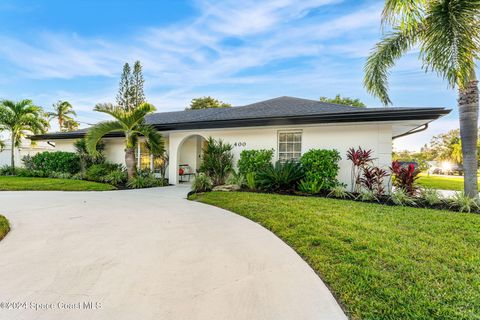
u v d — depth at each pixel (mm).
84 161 14086
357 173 8641
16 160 20719
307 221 4930
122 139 14664
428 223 4766
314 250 3559
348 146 9031
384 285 2594
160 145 11492
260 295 2457
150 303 2277
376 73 8164
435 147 47094
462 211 5930
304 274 2916
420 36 7301
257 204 6555
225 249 3676
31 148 23203
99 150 14406
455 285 2570
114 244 3797
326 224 4738
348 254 3375
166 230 4570
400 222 4832
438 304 2266
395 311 2184
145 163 14297
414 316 2113
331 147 9289
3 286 2516
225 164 10641
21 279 2666
